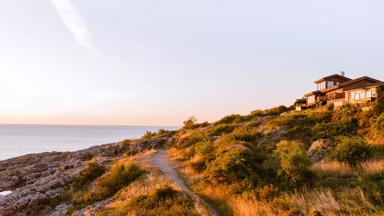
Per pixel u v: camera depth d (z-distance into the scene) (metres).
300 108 56.19
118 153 51.78
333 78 57.88
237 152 21.55
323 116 40.00
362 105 37.25
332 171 16.56
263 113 62.16
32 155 66.94
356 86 50.09
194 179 22.14
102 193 23.77
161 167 29.56
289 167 16.47
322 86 59.28
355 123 34.28
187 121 71.38
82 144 188.75
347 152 17.88
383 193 11.20
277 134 35.19
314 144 23.06
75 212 20.50
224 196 16.73
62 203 25.55
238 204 14.59
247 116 62.38
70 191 28.33
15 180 40.72
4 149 148.12
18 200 26.03
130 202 16.73
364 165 16.23
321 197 12.49
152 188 19.41
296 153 17.22
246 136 36.19
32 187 30.77
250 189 16.38
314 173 16.58
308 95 59.53
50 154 66.19
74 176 32.12
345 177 15.28
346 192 12.55
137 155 43.97
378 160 16.75
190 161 29.56
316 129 34.41
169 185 19.12
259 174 18.80
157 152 44.97
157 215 13.98
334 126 34.06
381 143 23.12
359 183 13.50
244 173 18.62
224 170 19.20
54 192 28.03
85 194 25.44
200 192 18.62
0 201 27.20
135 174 26.05
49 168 45.66
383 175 13.04
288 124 39.03
